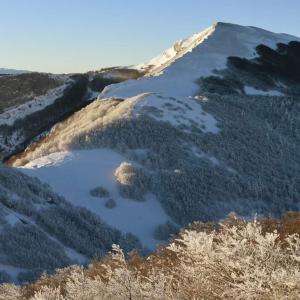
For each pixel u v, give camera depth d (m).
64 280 8.32
